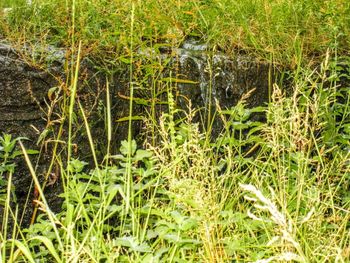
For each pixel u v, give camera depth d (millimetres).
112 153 2914
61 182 2760
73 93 2016
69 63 2764
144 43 2951
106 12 3219
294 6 3840
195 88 3146
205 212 2037
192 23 3379
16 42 2789
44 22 2998
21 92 2643
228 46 3379
